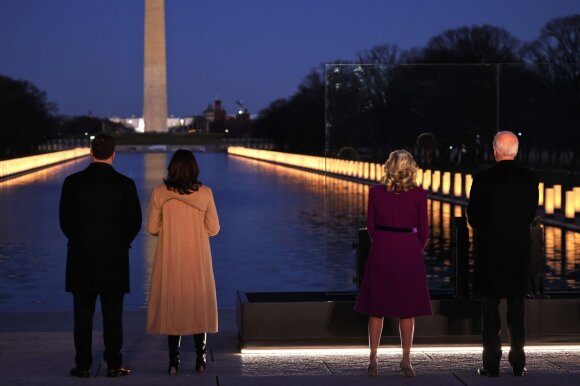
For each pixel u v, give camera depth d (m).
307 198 54.00
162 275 12.53
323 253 30.38
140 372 12.77
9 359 13.45
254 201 51.94
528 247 12.30
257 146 199.12
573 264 18.72
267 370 12.84
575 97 15.45
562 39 84.62
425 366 13.09
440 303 14.27
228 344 14.88
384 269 12.24
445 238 17.97
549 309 14.33
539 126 15.27
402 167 12.30
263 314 14.06
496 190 12.28
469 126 15.25
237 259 29.14
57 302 21.77
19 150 171.75
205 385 10.89
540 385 10.73
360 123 15.10
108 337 12.46
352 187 15.23
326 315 14.16
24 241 33.56
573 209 34.19
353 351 14.15
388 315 12.17
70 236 12.48
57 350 14.07
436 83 15.15
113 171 12.63
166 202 12.55
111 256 12.39
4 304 21.56
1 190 61.25
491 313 12.44
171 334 12.45
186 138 197.00
